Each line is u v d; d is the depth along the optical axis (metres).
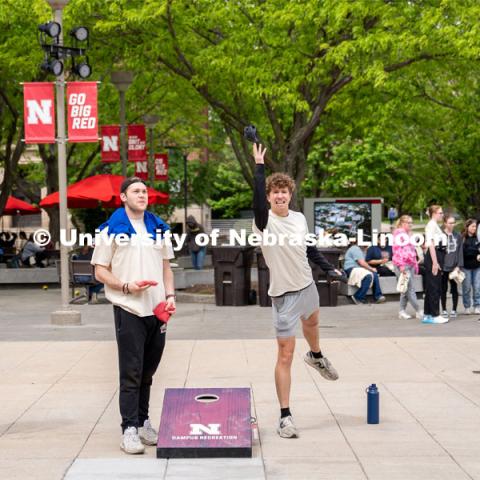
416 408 8.09
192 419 6.54
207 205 51.53
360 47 18.56
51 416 7.91
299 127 22.44
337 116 25.41
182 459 6.36
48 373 10.17
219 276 18.77
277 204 7.07
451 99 26.08
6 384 9.51
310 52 20.00
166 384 9.40
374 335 13.52
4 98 27.19
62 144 15.36
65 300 15.45
